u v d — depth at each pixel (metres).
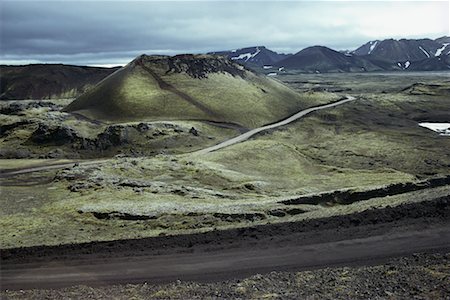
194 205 55.59
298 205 50.53
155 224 46.88
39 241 40.19
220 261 25.17
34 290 23.30
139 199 64.25
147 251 28.17
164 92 193.00
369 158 121.31
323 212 34.31
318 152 128.75
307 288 19.12
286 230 28.45
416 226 25.83
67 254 29.41
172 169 94.06
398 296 17.11
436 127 172.75
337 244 25.23
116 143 137.75
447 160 117.44
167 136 141.12
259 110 184.62
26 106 198.12
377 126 166.00
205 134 149.50
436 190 34.41
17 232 47.44
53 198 69.25
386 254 23.20
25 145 139.25
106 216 53.09
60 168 104.56
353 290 18.27
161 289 21.30
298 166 110.38
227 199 65.38
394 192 54.94
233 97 193.25
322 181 92.06
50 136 141.00
